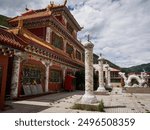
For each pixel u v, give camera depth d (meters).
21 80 11.79
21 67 11.66
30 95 12.30
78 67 26.89
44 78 15.23
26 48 11.99
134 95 17.08
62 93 17.30
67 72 21.73
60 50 21.23
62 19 22.31
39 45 13.45
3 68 7.68
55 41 19.94
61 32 21.67
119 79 44.06
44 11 21.02
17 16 20.97
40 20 18.58
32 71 13.42
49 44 17.55
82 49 32.47
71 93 17.44
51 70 17.03
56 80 18.39
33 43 12.52
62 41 22.22
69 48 25.25
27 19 18.95
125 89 21.83
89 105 8.10
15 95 10.77
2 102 7.53
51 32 18.84
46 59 15.46
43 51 14.61
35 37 15.20
